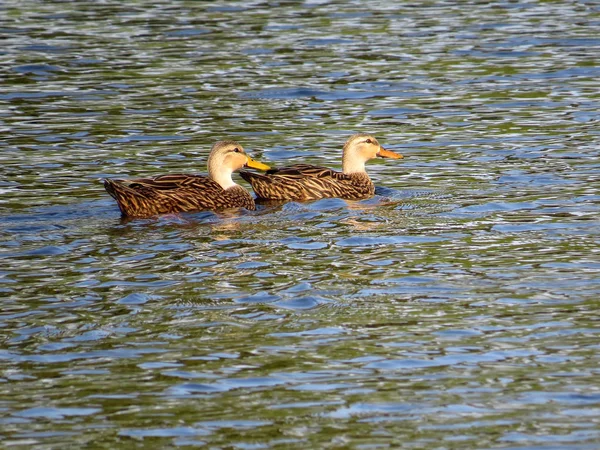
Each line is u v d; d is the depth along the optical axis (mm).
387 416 10523
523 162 20781
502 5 37844
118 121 24422
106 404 10836
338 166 21094
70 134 23359
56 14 36500
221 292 13844
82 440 10117
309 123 24312
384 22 35094
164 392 11086
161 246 15836
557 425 10320
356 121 24422
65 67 29531
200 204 18031
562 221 16875
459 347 12086
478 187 19188
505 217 17203
